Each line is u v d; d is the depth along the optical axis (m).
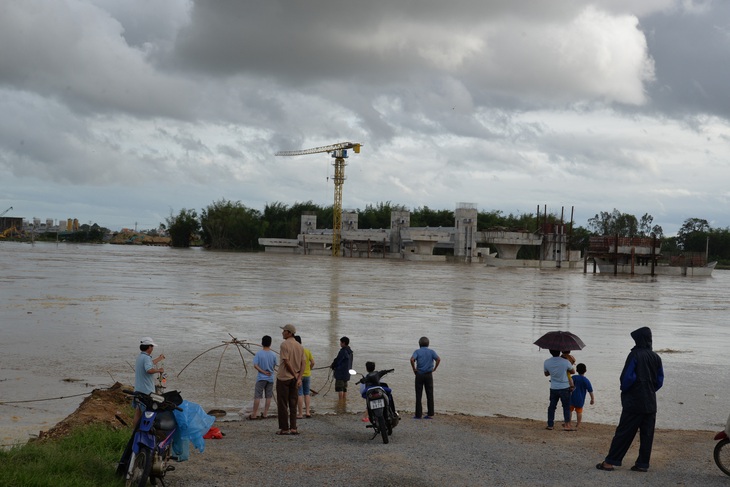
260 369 16.11
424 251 167.75
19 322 34.47
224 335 32.28
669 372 25.61
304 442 12.88
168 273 81.56
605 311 51.97
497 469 10.85
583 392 15.34
